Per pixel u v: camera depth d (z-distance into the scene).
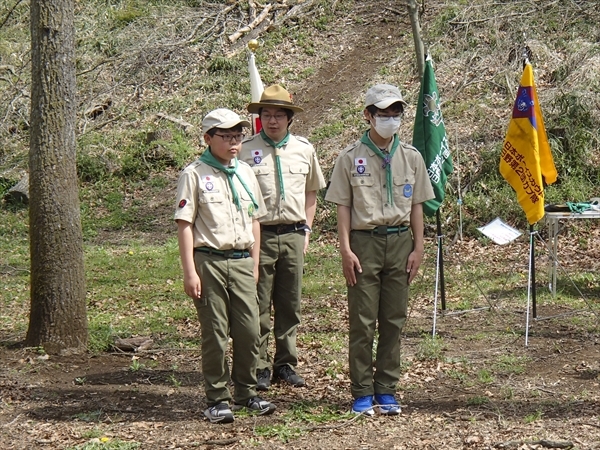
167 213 16.36
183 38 21.84
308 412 5.56
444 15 19.84
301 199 6.21
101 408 5.85
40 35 7.16
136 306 9.85
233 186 5.31
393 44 20.27
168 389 6.32
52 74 7.19
